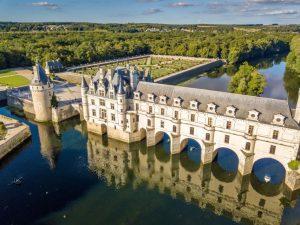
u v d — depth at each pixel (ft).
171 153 300.20
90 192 242.58
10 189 243.60
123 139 328.29
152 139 314.14
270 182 256.32
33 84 378.53
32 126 387.96
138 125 320.91
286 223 215.51
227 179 271.08
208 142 272.92
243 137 253.03
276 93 532.32
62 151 317.63
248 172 260.42
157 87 302.66
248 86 451.12
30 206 222.07
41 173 270.05
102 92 325.21
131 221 208.64
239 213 225.35
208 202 238.27
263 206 236.02
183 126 286.66
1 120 360.07
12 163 288.51
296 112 245.65
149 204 230.48
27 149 320.50
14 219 208.03
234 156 299.99
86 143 339.77
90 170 278.05
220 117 259.39
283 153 239.09
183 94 284.20
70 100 437.99
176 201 236.02
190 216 217.36
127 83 320.50
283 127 231.09
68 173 270.87
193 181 273.33
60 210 218.18
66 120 402.11
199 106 271.28
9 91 481.87
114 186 253.03
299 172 231.50
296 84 593.42
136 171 286.05
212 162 283.79
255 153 253.24
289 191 238.68
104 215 214.28
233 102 258.37
